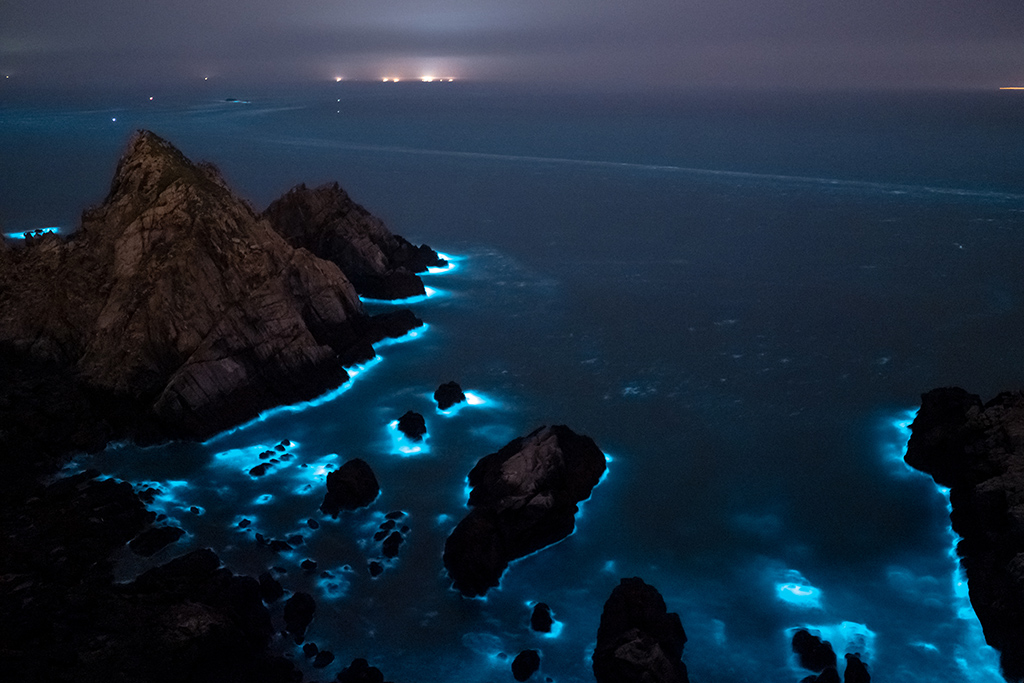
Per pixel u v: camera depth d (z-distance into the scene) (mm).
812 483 43969
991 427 41250
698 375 57625
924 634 33344
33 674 27969
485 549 36031
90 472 41188
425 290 75375
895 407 52719
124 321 49031
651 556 38156
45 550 34562
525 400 53281
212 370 47750
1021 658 30375
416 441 47219
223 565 36094
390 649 32188
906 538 39438
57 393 46562
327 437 47656
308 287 56656
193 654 28922
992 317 68500
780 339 64250
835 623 33969
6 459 41781
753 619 34188
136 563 35500
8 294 52500
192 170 57375
